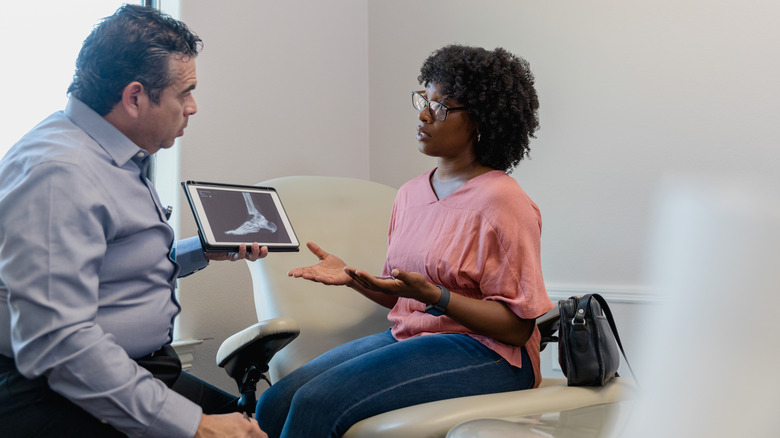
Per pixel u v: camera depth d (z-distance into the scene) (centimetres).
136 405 103
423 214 161
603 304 147
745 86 239
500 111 157
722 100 242
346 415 131
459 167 163
